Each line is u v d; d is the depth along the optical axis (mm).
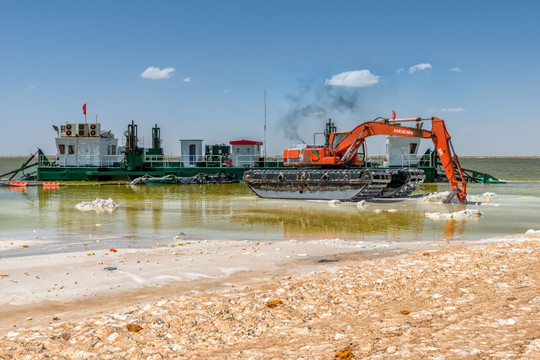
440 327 5941
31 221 19141
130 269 10281
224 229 17016
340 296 7684
